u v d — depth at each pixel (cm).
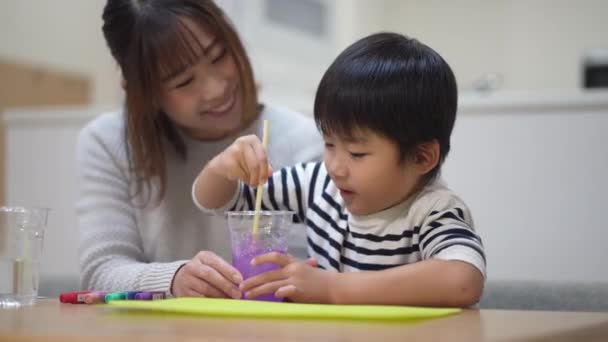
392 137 115
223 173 126
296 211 141
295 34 499
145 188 165
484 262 109
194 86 152
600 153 217
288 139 168
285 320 85
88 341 71
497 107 228
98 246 156
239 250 114
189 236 165
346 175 118
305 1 507
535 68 536
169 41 147
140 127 158
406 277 104
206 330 76
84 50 420
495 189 229
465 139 233
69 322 85
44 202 268
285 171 144
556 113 222
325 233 133
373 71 115
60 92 402
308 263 117
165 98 156
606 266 217
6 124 274
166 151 167
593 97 218
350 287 104
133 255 160
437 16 573
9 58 369
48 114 268
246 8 450
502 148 228
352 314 86
